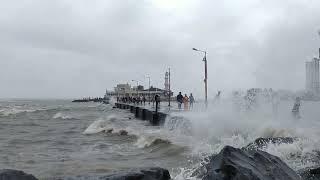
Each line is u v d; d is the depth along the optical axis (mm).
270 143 16703
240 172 10023
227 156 10633
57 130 39438
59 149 23422
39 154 21141
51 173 15125
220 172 10281
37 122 54125
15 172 9109
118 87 195750
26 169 16266
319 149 15758
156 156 19219
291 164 13961
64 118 64812
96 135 32875
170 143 22109
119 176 10031
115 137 30422
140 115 56625
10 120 59688
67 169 16000
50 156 20312
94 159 18922
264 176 10203
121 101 124875
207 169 10984
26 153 21594
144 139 25438
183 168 14750
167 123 35750
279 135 19969
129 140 27422
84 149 23188
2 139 29875
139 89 165500
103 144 25453
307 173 11680
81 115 74250
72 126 45375
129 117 62531
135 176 10156
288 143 16484
